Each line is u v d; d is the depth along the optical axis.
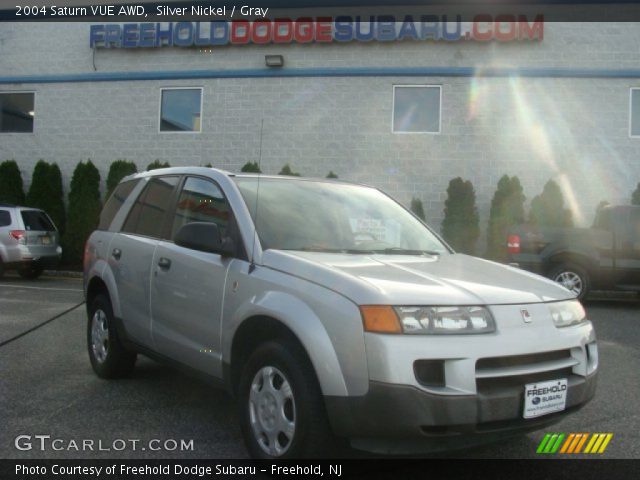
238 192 4.41
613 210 11.11
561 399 3.47
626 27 14.93
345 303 3.30
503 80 15.14
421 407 3.09
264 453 3.64
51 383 5.57
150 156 16.64
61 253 15.09
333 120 15.66
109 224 5.96
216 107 16.23
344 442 3.35
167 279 4.68
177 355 4.59
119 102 16.84
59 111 17.20
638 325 9.12
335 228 4.51
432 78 15.34
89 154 17.00
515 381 3.34
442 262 4.21
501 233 14.41
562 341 3.52
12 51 17.47
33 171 17.00
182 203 4.94
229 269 4.09
